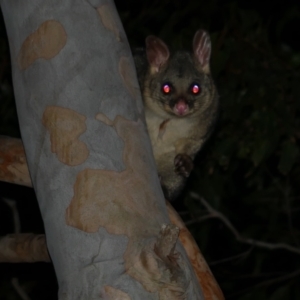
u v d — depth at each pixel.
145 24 8.20
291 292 8.13
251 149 7.16
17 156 3.53
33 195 7.09
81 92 2.84
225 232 8.28
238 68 7.11
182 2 8.10
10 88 7.40
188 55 6.19
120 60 2.98
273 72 7.06
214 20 7.93
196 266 3.45
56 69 2.86
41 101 2.85
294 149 6.70
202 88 6.00
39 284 7.77
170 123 5.86
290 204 8.29
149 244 2.47
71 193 2.72
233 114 6.82
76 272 2.60
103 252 2.58
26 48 2.91
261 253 8.18
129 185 2.75
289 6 8.22
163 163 5.93
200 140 5.98
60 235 2.68
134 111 2.93
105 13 3.01
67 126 2.80
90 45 2.92
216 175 7.53
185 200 7.28
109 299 2.49
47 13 2.90
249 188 8.41
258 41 7.35
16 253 3.91
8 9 2.97
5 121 7.34
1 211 7.93
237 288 8.18
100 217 2.65
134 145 2.84
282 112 6.85
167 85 5.91
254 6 8.29
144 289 2.46
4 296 7.72
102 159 2.76
